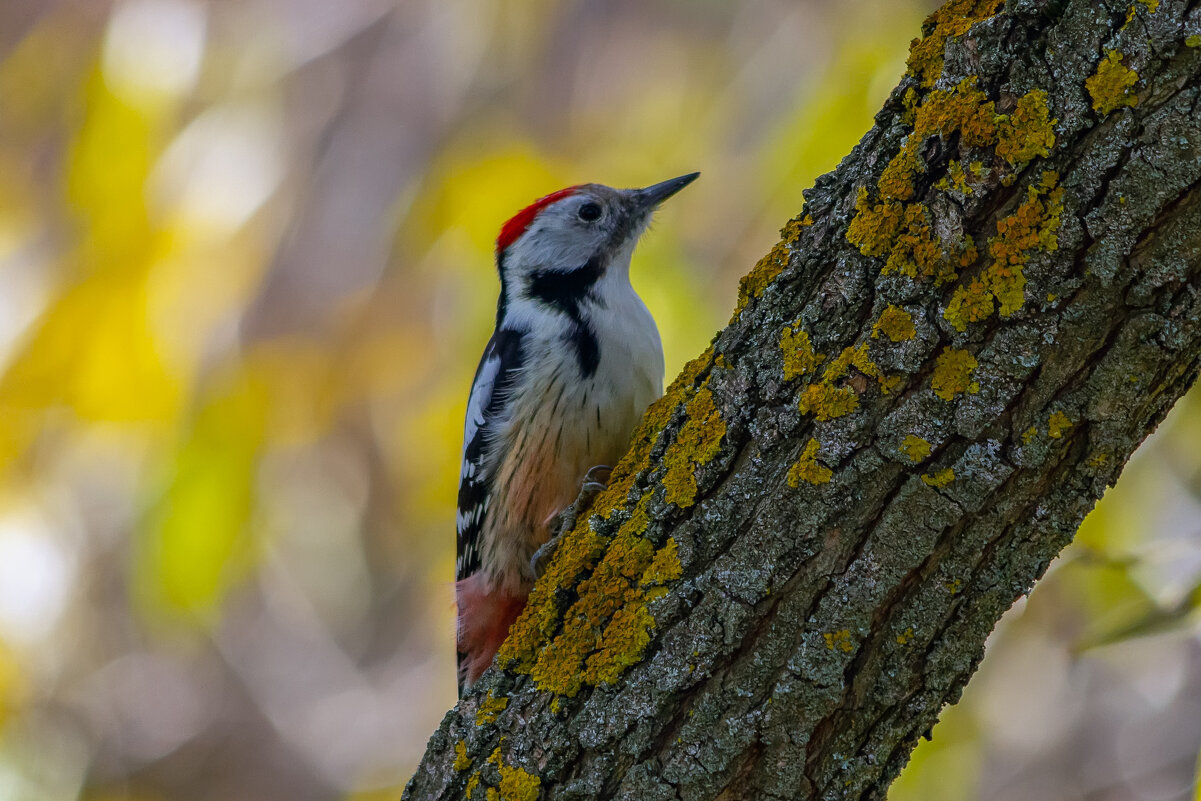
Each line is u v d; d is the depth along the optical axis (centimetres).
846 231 445
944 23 438
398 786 1291
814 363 443
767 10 1049
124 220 893
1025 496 418
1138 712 1128
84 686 1270
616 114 1141
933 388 418
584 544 500
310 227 1098
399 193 1123
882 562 430
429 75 1156
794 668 440
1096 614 816
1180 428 873
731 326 484
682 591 459
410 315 1023
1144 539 837
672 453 480
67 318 875
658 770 455
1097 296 395
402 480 1090
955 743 908
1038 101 396
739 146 1022
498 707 505
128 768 1316
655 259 944
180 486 901
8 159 1017
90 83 915
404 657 1370
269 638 1384
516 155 960
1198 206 379
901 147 435
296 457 1143
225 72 1000
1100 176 387
